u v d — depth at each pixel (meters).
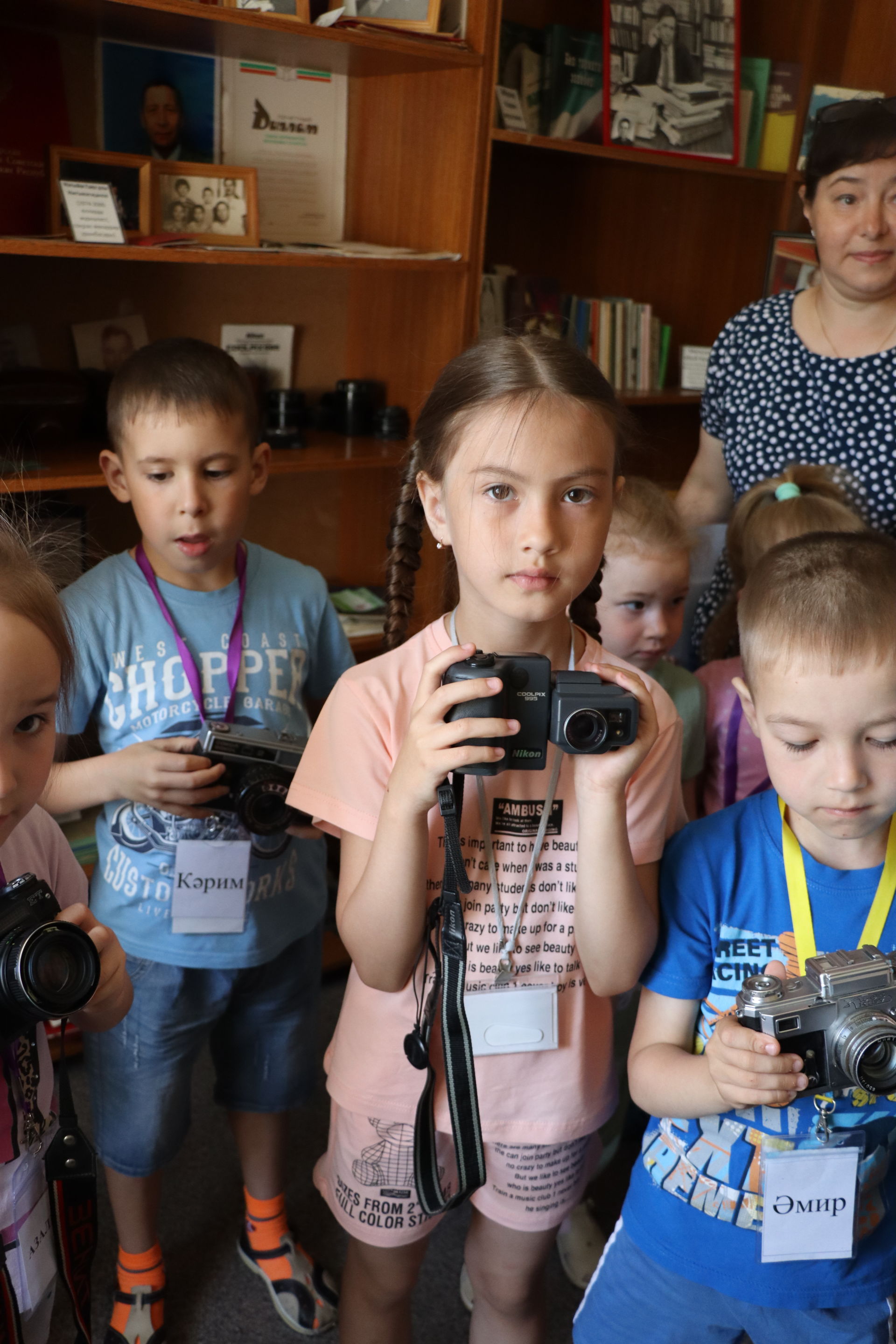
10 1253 0.95
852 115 1.84
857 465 2.01
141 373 1.48
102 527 2.39
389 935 1.05
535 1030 1.13
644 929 1.06
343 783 1.12
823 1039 0.97
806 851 1.10
